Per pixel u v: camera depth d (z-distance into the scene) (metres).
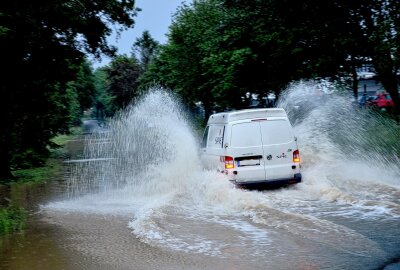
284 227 7.95
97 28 20.97
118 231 8.66
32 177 19.23
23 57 18.58
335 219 8.23
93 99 95.25
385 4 17.03
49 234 8.81
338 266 5.86
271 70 20.62
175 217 9.25
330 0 18.17
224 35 21.23
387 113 17.91
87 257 7.11
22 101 19.78
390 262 5.89
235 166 10.91
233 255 6.67
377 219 8.06
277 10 19.38
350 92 18.28
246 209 9.55
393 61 16.78
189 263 6.45
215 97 23.59
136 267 6.45
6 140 19.17
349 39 17.62
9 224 9.52
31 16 17.28
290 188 11.15
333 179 11.46
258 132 11.07
